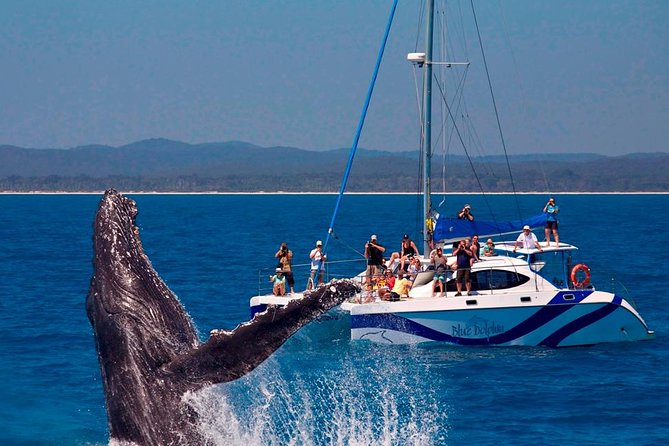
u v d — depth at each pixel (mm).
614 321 102125
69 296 148625
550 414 73062
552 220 109500
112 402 35156
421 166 120062
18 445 55719
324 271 120562
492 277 101938
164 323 36781
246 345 34688
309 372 83312
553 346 100125
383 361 90562
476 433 67000
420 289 105125
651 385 83312
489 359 93438
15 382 76688
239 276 178125
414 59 116562
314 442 57281
